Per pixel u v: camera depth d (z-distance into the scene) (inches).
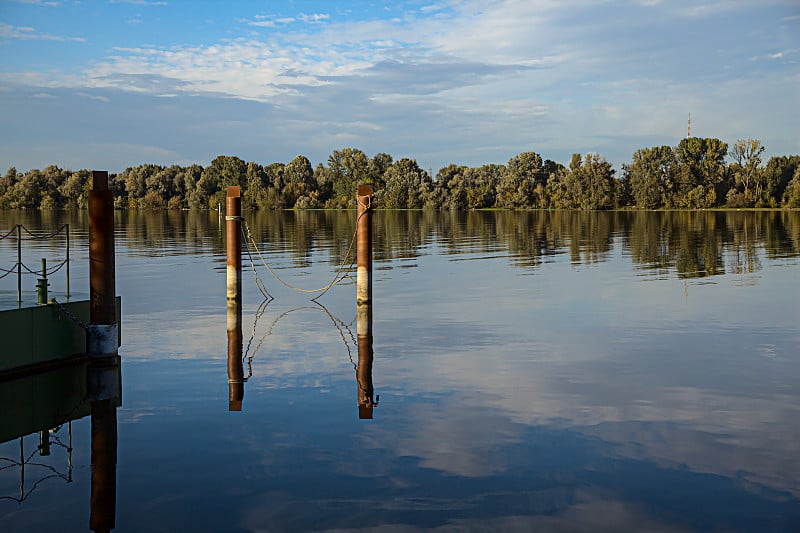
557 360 553.3
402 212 5064.0
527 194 5201.8
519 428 386.9
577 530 270.4
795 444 361.1
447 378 500.4
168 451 356.5
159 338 657.6
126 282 1058.1
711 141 4916.3
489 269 1253.1
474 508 288.4
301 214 4655.5
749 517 280.8
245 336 669.3
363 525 273.9
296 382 494.3
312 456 346.9
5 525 277.9
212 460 342.6
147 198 5191.9
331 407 431.5
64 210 4891.7
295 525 274.2
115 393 470.0
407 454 348.5
